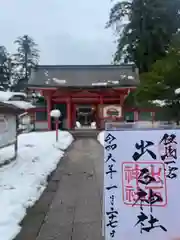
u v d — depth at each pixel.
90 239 3.49
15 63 50.38
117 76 24.16
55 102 24.08
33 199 5.12
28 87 22.09
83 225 3.95
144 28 29.81
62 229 3.81
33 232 3.72
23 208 4.59
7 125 7.65
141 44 29.30
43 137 15.76
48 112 23.00
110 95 22.83
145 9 29.62
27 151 10.18
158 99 8.15
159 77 7.71
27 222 4.07
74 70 25.16
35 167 7.70
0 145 7.01
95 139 17.14
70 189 5.90
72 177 7.02
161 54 28.39
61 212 4.49
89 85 22.20
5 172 6.81
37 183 6.20
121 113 19.91
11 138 8.09
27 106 8.63
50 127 22.94
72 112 24.77
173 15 28.94
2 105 6.84
